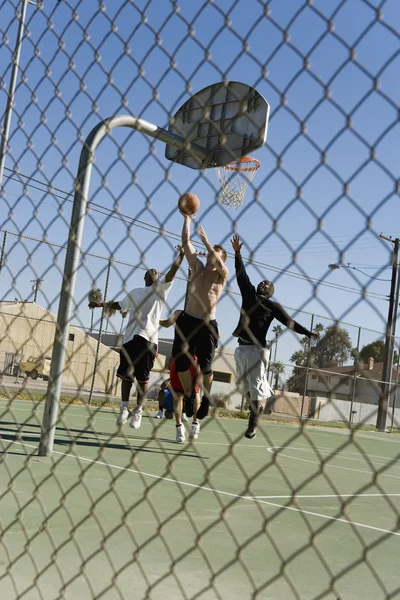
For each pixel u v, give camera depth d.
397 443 15.17
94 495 3.77
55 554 1.80
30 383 14.88
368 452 10.82
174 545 2.84
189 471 5.30
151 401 16.75
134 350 5.74
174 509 3.66
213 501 4.03
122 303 5.63
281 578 2.50
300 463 7.34
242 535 3.20
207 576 2.42
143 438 7.29
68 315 2.10
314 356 1.28
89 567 2.41
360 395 17.89
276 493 4.73
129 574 2.36
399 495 5.64
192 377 5.18
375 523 4.01
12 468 4.37
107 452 5.70
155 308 5.72
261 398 4.20
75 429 7.33
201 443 7.90
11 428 6.44
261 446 8.76
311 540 1.18
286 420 16.77
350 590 2.45
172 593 2.19
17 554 2.50
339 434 15.16
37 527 2.92
